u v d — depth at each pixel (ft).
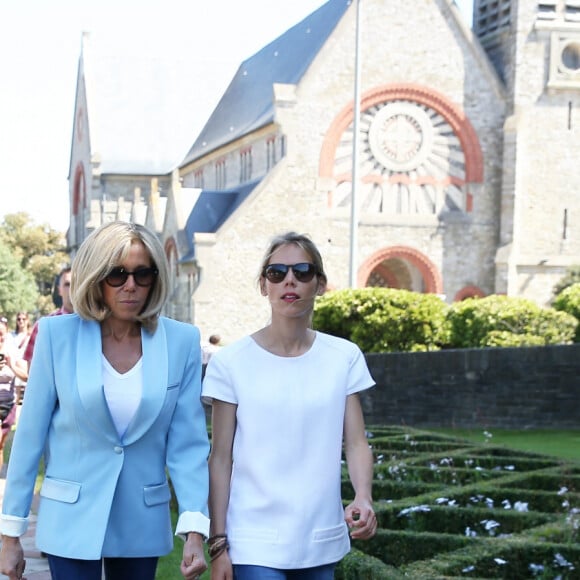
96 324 14.32
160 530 14.33
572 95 141.90
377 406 67.82
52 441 14.26
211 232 140.36
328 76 135.44
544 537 22.20
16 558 14.24
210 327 129.90
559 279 140.46
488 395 64.64
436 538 22.50
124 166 197.26
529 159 141.08
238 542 14.46
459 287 140.56
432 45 139.13
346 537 15.14
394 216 138.10
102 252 13.85
